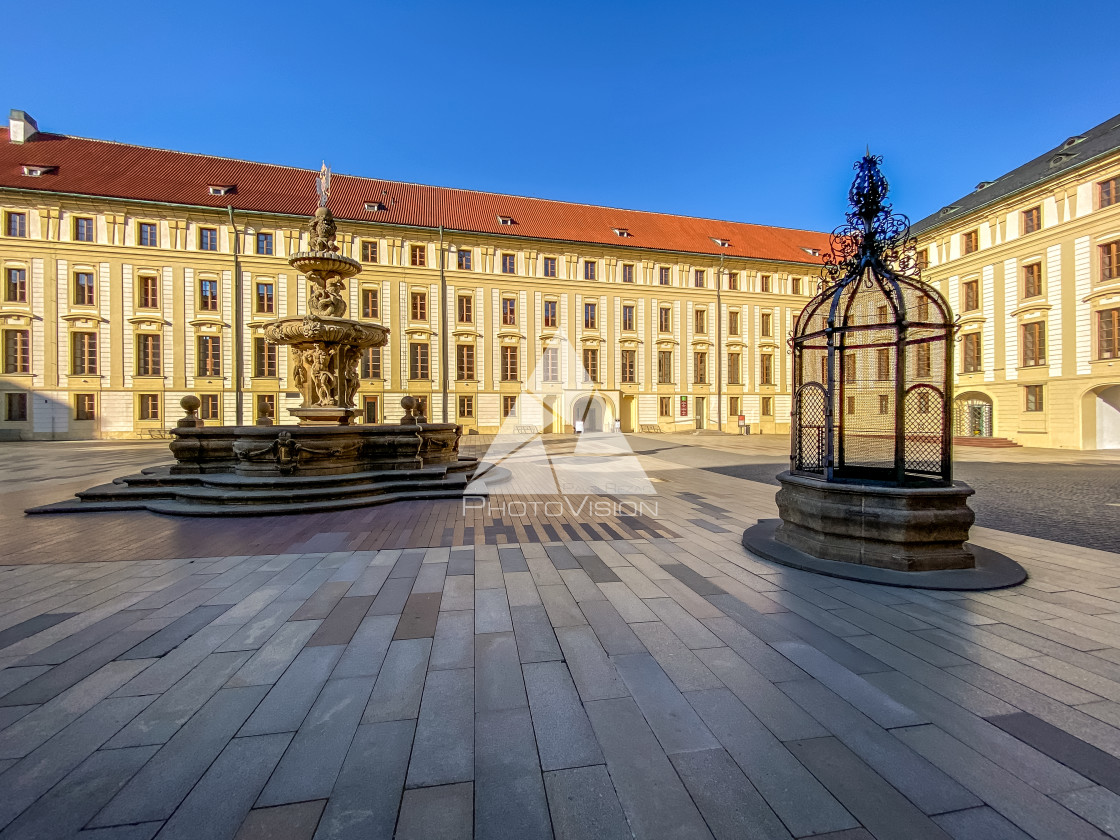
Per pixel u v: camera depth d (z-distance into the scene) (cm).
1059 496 971
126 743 225
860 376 836
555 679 282
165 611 383
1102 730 233
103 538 611
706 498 934
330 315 1113
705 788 196
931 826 177
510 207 3919
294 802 190
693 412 3869
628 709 252
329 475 891
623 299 3728
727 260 3922
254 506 767
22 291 2850
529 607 391
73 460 1709
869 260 529
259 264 3092
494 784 199
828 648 319
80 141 3253
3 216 2822
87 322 2898
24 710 251
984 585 423
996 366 2672
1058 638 333
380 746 223
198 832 175
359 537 616
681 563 508
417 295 3369
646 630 347
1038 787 196
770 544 554
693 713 248
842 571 460
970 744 223
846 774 204
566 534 636
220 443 930
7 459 1747
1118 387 2291
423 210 3609
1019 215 2569
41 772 206
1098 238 2248
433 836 173
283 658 308
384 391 3297
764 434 3881
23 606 394
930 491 459
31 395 2850
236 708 253
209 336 3061
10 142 3084
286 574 474
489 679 282
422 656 310
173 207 2970
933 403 608
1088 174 2283
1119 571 478
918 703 257
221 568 492
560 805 188
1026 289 2547
